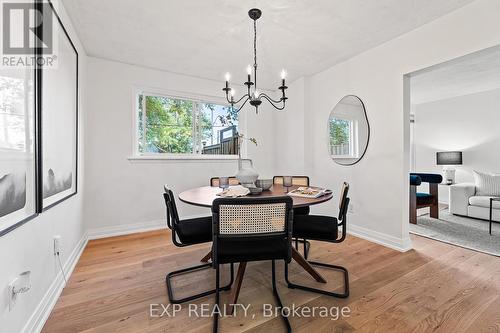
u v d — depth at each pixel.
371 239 2.65
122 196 2.93
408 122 2.38
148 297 1.59
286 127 3.88
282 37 2.36
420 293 1.61
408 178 2.39
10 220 1.03
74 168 2.11
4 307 1.01
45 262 1.43
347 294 1.58
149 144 3.20
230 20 2.06
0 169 0.96
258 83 3.76
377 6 1.88
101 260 2.17
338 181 3.09
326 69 3.21
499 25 1.70
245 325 1.33
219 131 3.72
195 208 3.44
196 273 1.93
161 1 1.81
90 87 2.73
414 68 2.22
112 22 2.08
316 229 1.68
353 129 2.85
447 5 1.88
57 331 1.27
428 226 3.19
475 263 2.06
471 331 1.26
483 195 3.58
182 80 3.31
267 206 1.24
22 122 1.14
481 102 4.29
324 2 1.83
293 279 1.82
